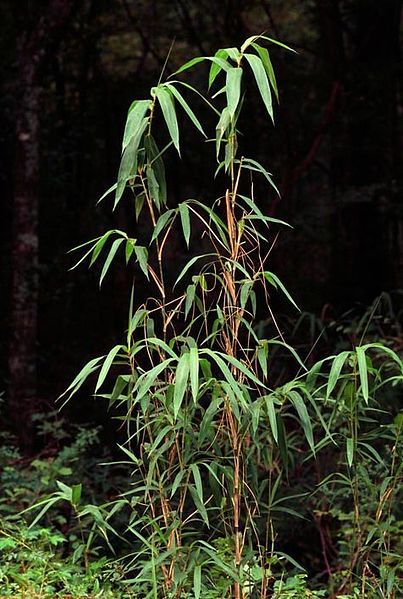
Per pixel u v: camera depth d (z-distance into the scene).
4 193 14.05
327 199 15.12
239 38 15.81
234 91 3.41
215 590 3.99
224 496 3.82
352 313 14.50
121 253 15.28
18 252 11.05
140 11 17.73
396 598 4.49
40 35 11.04
